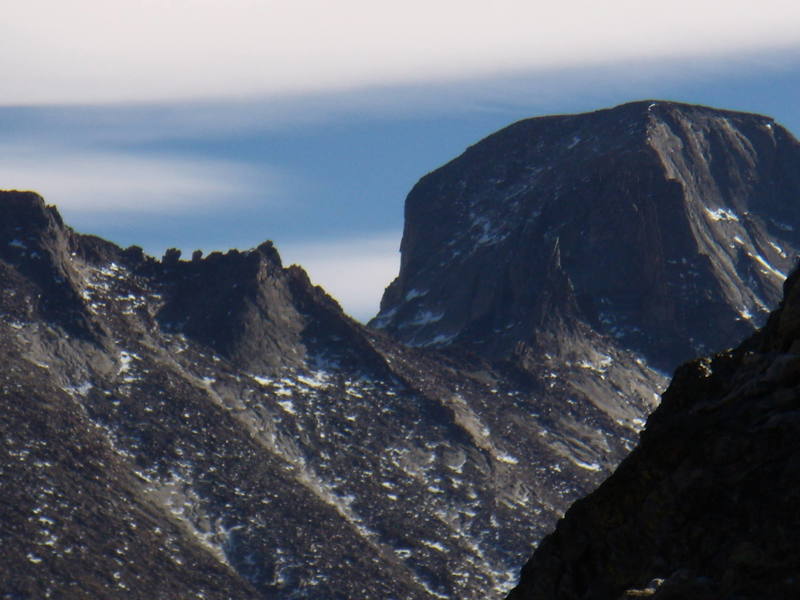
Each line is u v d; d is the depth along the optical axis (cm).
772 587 7738
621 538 8931
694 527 8412
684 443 8769
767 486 8288
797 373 8725
